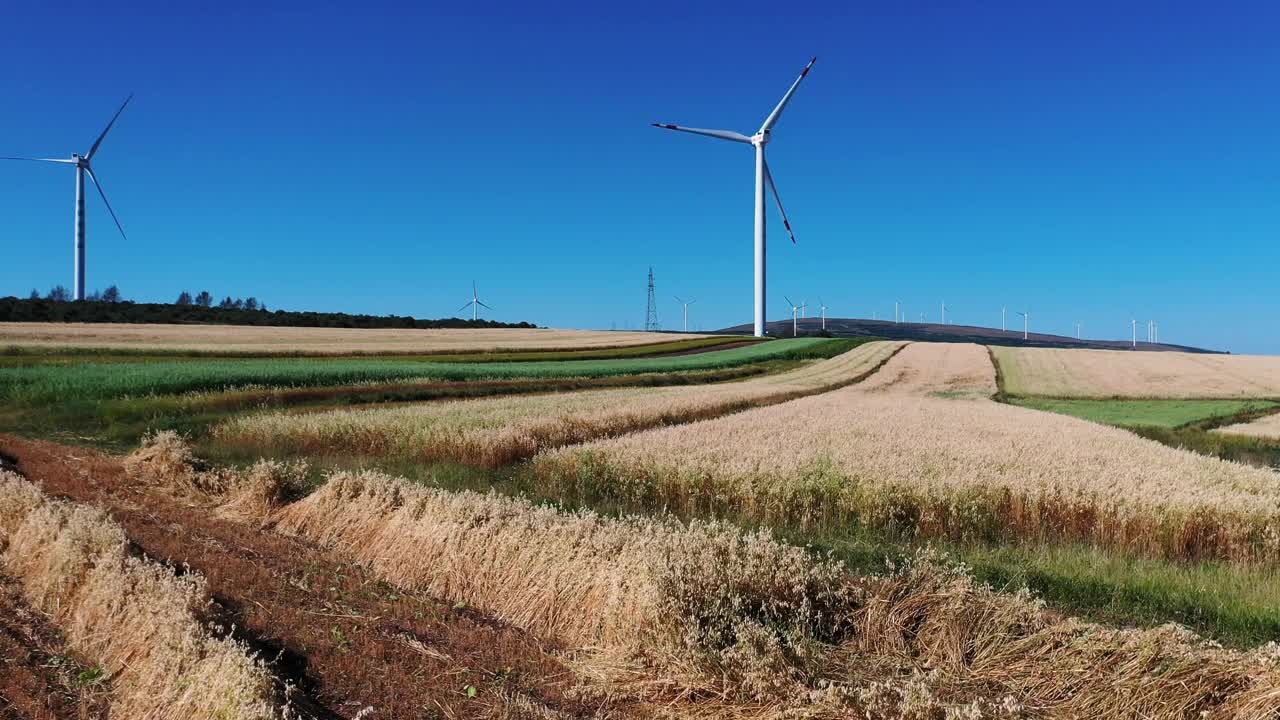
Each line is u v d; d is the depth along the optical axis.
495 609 9.15
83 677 7.11
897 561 11.30
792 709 6.20
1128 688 6.21
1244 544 12.15
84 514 10.78
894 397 48.38
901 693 6.16
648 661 7.27
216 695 6.14
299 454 21.00
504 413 26.00
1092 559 11.01
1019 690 6.68
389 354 67.50
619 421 25.39
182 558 10.39
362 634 7.97
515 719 6.27
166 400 31.05
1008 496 13.47
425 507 11.37
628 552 8.64
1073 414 42.88
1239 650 7.40
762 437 21.00
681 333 110.44
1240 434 34.03
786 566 8.29
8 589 9.29
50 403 30.48
